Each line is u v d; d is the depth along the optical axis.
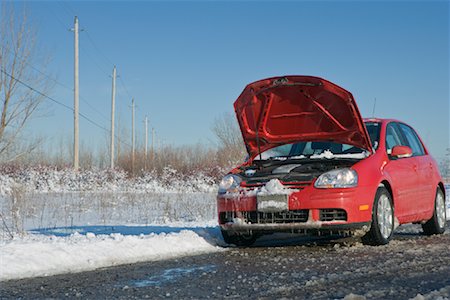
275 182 5.91
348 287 3.70
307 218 5.76
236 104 6.78
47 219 10.91
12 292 3.96
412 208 6.80
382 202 6.12
